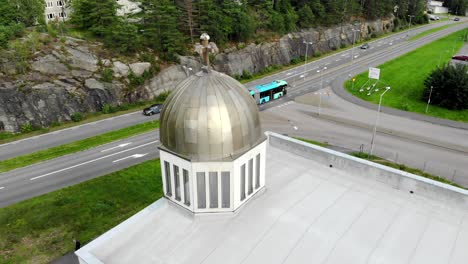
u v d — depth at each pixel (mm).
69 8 86750
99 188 42406
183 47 81125
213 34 88250
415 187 22031
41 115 60562
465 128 61438
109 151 52000
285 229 18688
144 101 71938
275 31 104688
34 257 32031
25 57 62312
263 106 71938
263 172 20953
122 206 39062
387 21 150375
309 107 71250
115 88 69000
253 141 18906
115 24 73625
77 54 68312
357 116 66625
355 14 137750
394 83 84562
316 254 17141
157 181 43812
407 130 60312
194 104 17500
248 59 93500
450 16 198500
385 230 18766
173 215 19984
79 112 64375
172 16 80062
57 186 43094
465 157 50781
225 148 17672
